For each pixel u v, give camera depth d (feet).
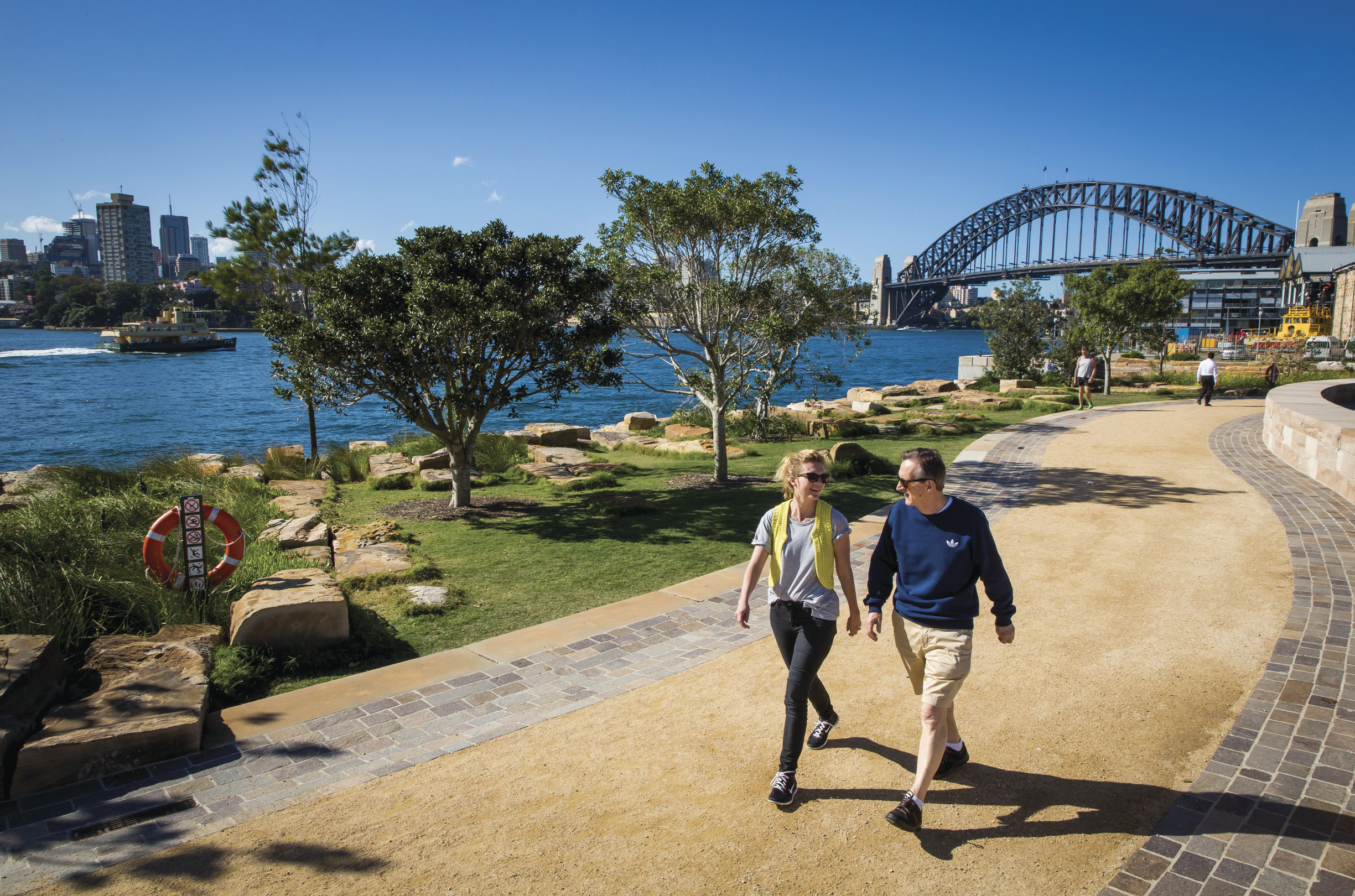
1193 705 14.70
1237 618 19.17
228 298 47.67
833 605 12.10
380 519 33.37
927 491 11.32
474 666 17.88
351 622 20.81
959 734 13.84
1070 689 15.55
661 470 47.06
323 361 32.24
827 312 43.09
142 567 22.90
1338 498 31.45
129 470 42.57
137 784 13.06
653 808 11.91
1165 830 10.97
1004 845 10.75
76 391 177.99
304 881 10.38
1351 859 10.22
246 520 31.83
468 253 34.65
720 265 40.70
